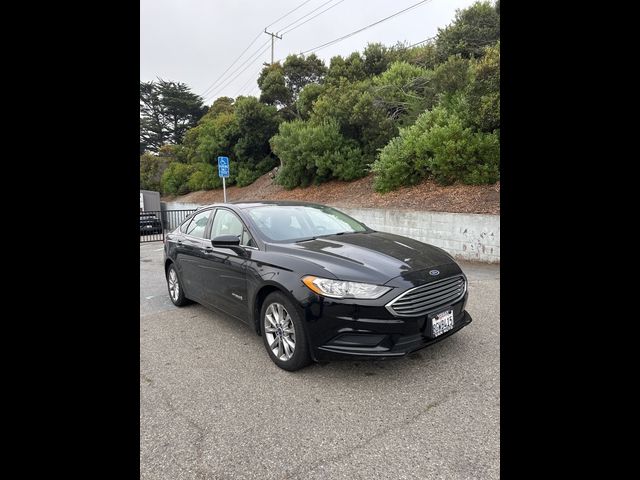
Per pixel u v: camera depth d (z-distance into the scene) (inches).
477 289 205.2
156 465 79.3
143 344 146.3
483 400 98.7
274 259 124.3
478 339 136.8
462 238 282.8
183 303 195.5
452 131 344.2
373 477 74.0
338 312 104.5
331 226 159.8
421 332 108.2
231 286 143.9
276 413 96.9
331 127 518.9
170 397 106.6
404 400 100.4
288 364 117.1
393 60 641.6
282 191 621.0
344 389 107.1
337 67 657.0
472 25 501.4
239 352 135.8
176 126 1818.4
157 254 377.1
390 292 104.0
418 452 80.6
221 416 96.7
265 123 772.0
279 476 75.4
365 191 452.1
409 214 316.8
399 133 447.2
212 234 167.8
